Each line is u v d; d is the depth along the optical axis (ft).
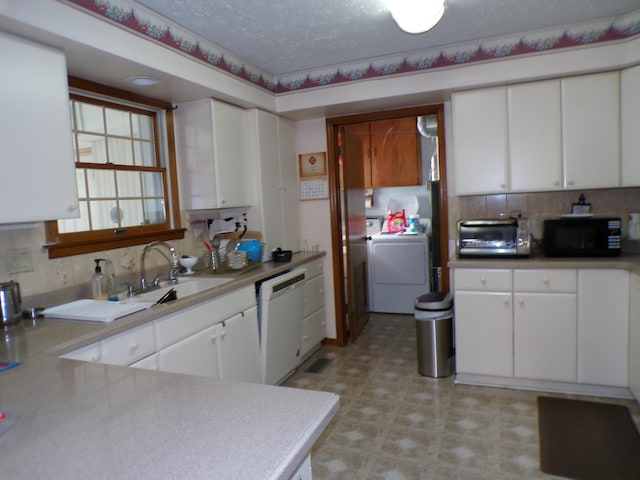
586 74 9.06
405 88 10.07
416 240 15.62
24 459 2.60
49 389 3.70
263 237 10.87
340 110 11.48
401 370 10.78
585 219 9.18
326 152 12.48
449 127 11.04
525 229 9.36
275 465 2.43
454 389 9.53
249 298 8.93
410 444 7.50
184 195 9.95
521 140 9.57
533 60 9.11
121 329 5.85
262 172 10.87
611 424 7.75
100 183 8.25
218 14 7.43
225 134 9.82
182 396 3.43
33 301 6.75
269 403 3.24
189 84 8.32
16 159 5.48
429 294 11.01
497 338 9.32
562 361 8.95
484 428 7.87
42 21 5.45
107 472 2.42
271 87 11.18
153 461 2.51
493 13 8.02
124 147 8.81
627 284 8.44
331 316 12.94
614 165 9.03
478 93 9.77
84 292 7.59
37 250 6.83
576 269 8.70
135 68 7.21
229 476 2.34
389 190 17.65
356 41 9.00
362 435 7.86
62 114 6.05
